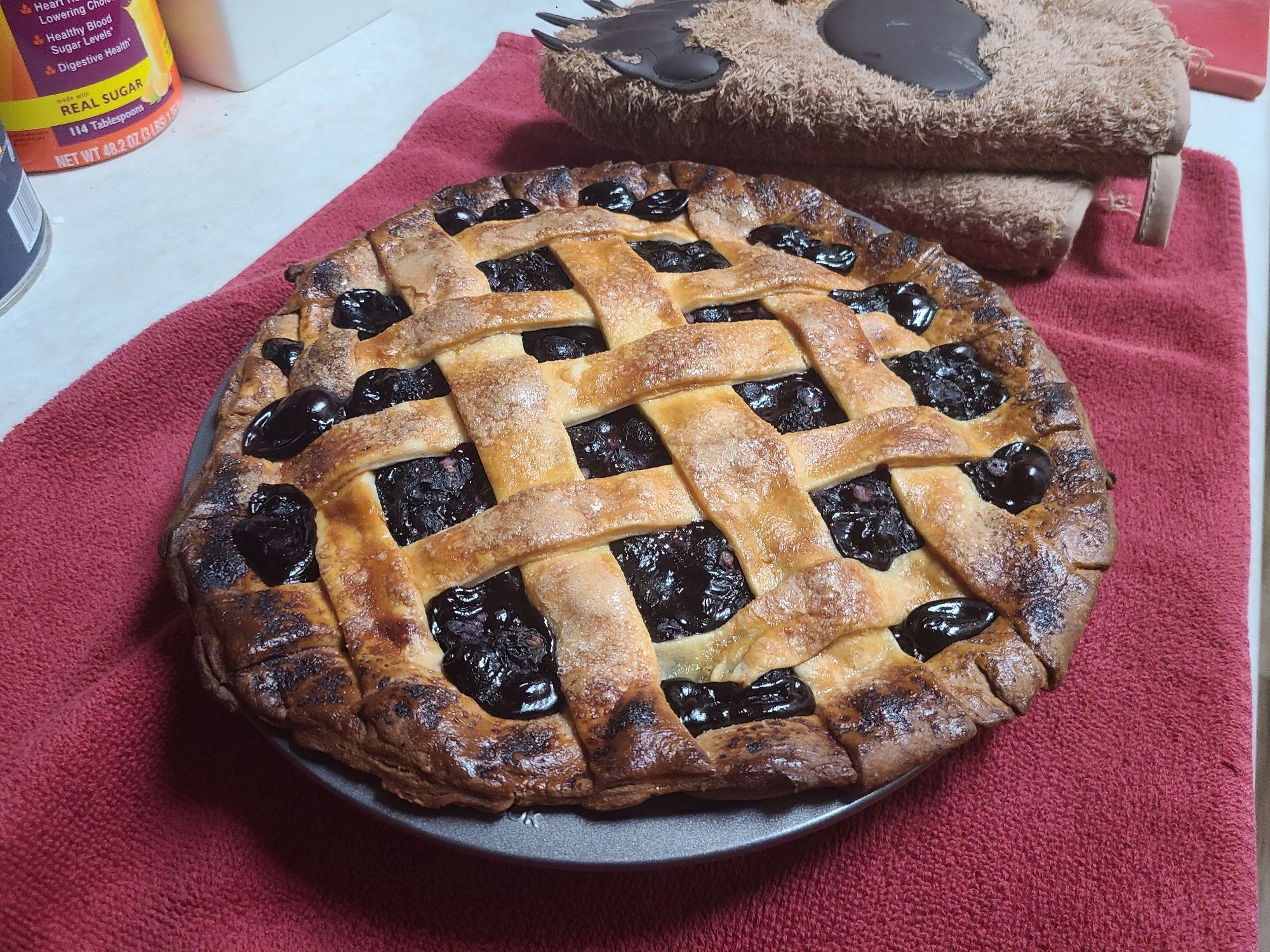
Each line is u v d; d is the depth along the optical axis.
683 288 0.31
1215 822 0.26
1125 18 0.43
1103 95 0.38
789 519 0.26
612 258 0.31
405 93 0.51
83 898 0.25
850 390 0.29
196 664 0.26
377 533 0.26
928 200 0.40
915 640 0.25
